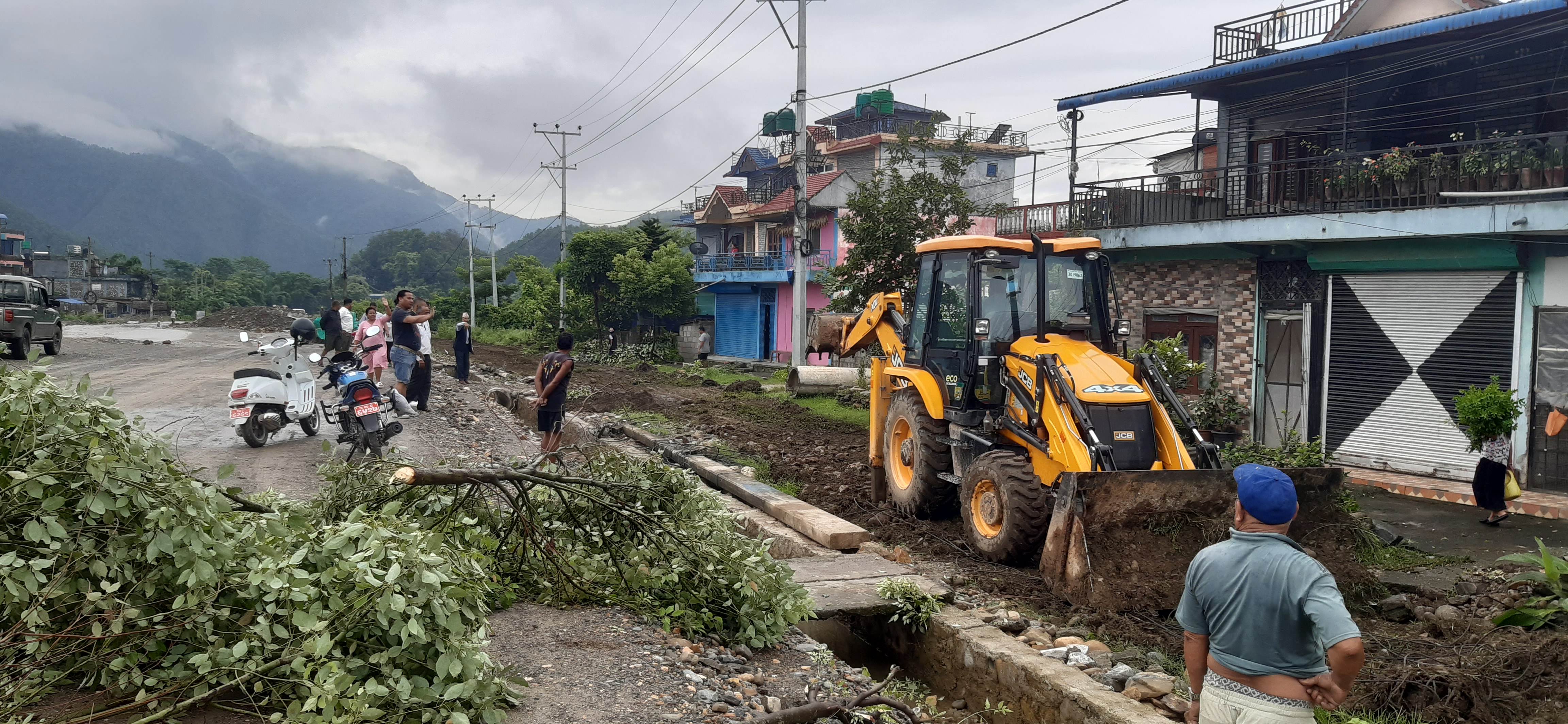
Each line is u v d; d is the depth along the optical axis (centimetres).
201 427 1246
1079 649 602
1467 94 1272
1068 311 928
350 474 585
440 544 429
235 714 365
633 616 568
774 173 4572
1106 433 778
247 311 5175
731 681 502
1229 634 325
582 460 1185
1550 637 576
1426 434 1259
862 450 1420
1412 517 1066
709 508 642
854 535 868
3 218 9588
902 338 1070
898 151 1717
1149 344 1349
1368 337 1317
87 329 4084
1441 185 1194
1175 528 729
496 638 505
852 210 1730
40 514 355
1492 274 1182
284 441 1167
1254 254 1416
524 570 588
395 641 388
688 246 4875
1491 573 813
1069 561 716
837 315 1361
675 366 3647
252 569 390
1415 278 1260
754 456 1369
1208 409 1391
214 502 395
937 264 995
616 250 4206
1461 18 1136
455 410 1592
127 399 1483
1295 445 1181
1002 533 800
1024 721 571
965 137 1769
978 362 898
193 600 362
